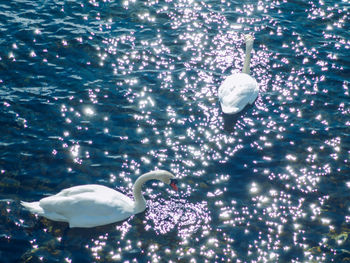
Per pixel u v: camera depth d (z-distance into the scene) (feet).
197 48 69.62
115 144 54.03
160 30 72.79
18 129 54.70
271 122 58.18
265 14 77.05
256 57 68.18
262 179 50.70
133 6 77.46
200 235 44.32
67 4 76.59
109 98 60.34
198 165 52.08
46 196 47.34
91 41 69.26
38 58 65.46
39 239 43.11
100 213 44.04
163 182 49.16
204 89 62.75
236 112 57.98
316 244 43.88
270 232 44.88
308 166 52.42
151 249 42.78
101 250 42.47
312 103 61.00
